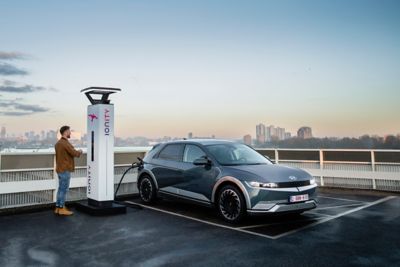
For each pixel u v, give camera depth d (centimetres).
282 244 592
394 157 1134
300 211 716
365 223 732
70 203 934
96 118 832
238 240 616
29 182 887
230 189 731
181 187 842
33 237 639
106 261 517
